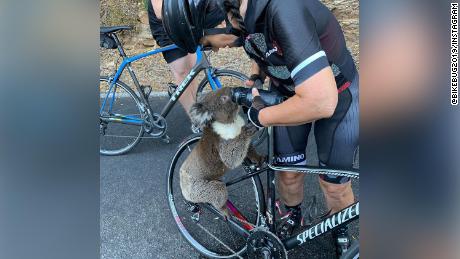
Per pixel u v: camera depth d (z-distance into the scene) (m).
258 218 2.12
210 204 2.24
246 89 1.80
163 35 3.40
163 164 3.60
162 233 2.75
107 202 3.11
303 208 2.75
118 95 3.83
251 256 2.04
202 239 2.58
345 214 1.79
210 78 3.39
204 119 2.02
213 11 1.65
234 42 1.76
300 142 2.10
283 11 1.44
